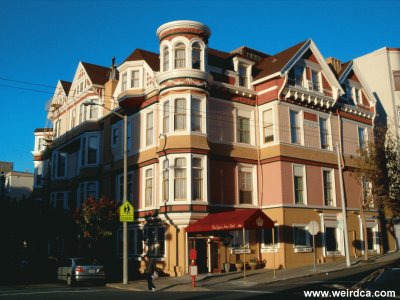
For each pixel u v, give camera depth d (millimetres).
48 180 42094
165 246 26266
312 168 30938
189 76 26781
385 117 41375
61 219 30594
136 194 29766
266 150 29953
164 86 27219
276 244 28219
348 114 35219
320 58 33125
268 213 29062
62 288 20719
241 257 27734
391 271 8539
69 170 39531
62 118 42188
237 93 30109
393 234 36438
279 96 29891
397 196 30844
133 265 29172
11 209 30797
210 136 28078
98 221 26531
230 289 18953
